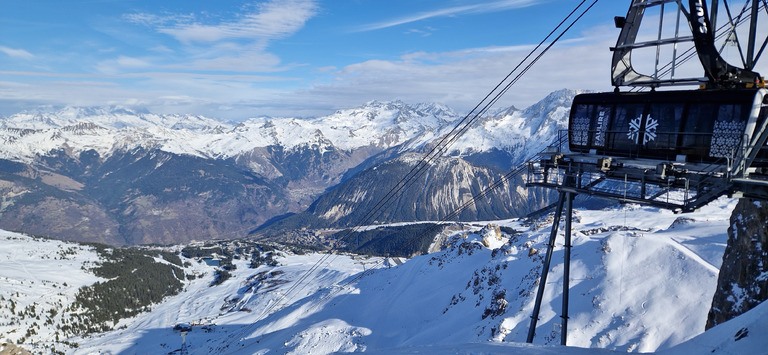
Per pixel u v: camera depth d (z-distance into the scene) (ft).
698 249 298.15
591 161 81.82
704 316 233.96
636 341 235.20
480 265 510.17
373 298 550.77
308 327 495.00
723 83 68.85
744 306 140.97
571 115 86.84
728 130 65.21
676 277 271.49
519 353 70.90
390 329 447.42
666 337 232.32
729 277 151.84
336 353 92.32
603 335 248.73
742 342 57.06
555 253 369.91
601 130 81.41
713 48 68.18
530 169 95.45
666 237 334.03
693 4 68.90
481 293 409.28
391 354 81.82
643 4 75.87
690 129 69.51
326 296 626.64
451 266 550.77
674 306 248.93
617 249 320.91
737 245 152.15
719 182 62.34
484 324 343.67
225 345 609.42
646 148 75.20
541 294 99.30
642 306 258.78
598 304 275.80
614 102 80.02
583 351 71.20
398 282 576.61
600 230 499.10
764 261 139.54
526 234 470.39
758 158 61.46
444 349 79.61
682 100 70.90
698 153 68.64
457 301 433.48
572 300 294.46
